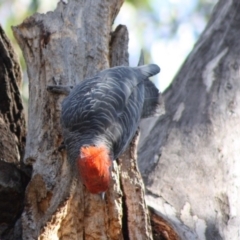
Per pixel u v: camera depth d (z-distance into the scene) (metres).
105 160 10.13
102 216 11.00
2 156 12.71
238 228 11.84
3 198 11.51
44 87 12.34
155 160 13.00
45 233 10.46
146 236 11.01
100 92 11.07
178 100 14.45
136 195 11.18
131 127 11.27
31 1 21.81
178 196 12.18
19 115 13.67
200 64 14.95
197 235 11.41
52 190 11.02
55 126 11.73
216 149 13.22
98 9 13.19
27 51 12.91
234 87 14.41
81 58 12.54
